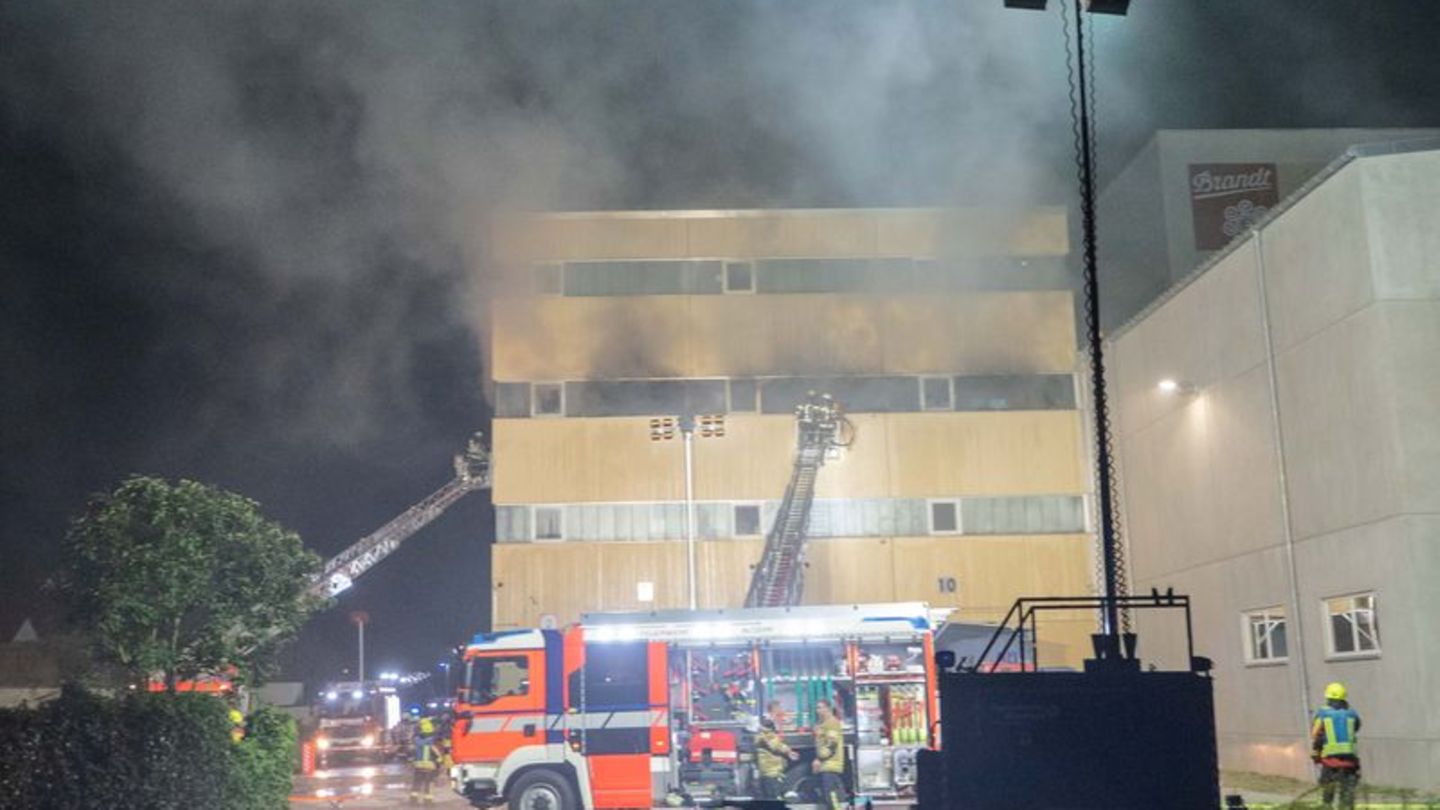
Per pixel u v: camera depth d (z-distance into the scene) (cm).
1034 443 4156
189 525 2033
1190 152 4431
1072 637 4056
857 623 2020
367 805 2475
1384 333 2184
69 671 1989
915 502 4131
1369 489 2223
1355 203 2252
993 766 859
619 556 4075
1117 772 855
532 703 1967
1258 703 2630
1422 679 2081
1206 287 2845
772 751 1852
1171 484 3042
